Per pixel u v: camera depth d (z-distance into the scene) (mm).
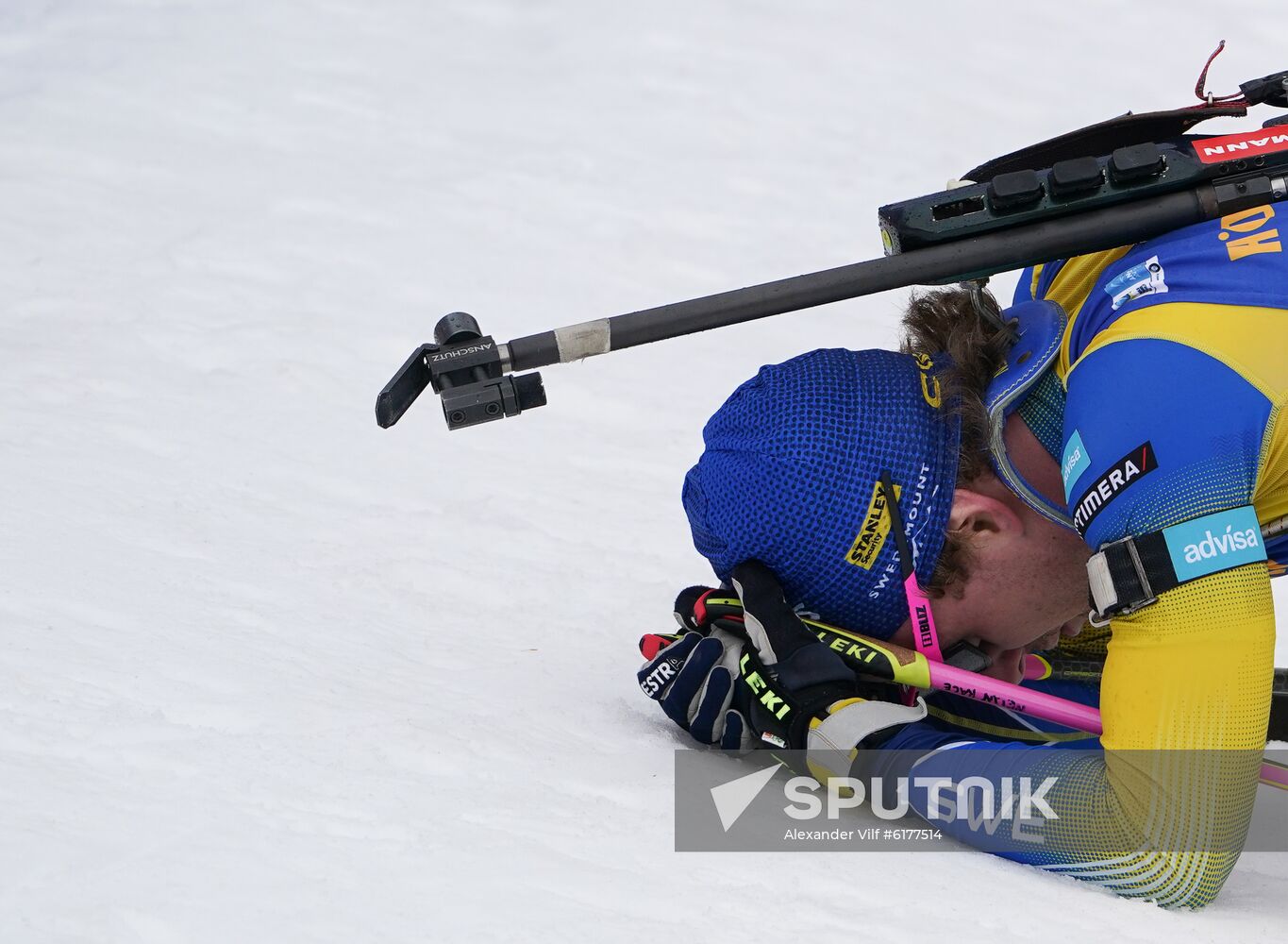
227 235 20000
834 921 5941
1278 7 31250
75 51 26828
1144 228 6949
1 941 5309
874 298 19125
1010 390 7059
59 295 17484
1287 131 7047
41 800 6422
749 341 17562
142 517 11117
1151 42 29609
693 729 7855
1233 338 6340
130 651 8406
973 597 7547
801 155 24391
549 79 27172
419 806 6691
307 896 5766
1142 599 6293
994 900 6320
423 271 19344
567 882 6078
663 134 25016
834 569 7461
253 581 10055
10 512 10859
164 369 15250
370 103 25672
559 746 7656
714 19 29859
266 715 7637
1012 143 25219
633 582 10914
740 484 7543
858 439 7379
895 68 28016
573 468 13602
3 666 7992
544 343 7141
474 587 10555
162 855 5996
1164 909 6445
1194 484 6195
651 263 20219
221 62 26766
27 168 22000
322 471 12844
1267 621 6219
